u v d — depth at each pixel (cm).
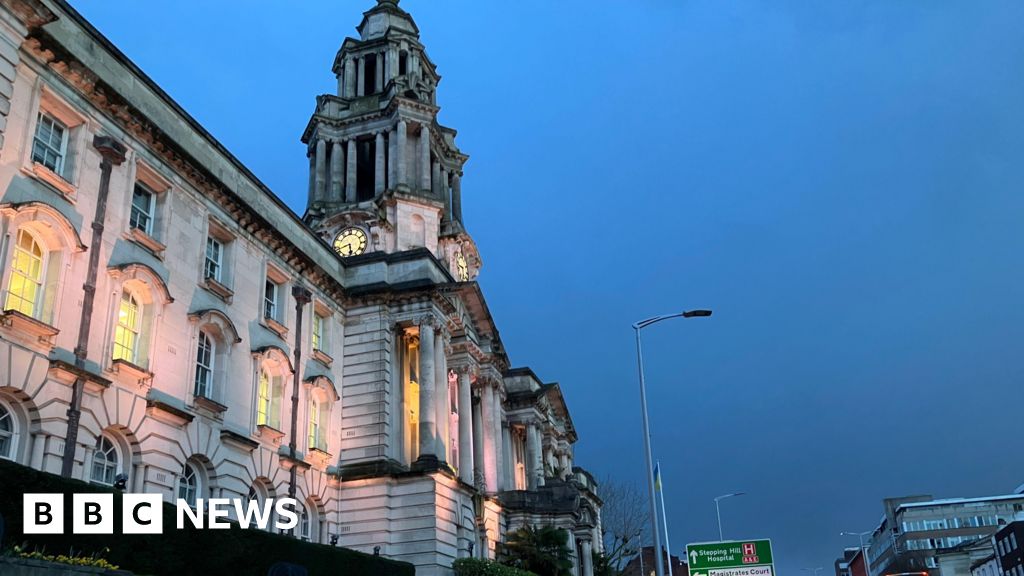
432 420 4338
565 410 8100
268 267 3869
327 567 2981
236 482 3306
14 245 2420
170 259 3130
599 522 8525
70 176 2697
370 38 7200
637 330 3606
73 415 2514
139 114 3016
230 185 3697
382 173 6181
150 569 2181
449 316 4825
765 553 3391
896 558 15112
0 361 2317
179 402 3027
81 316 2616
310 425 4050
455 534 4294
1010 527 10488
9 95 2411
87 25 2877
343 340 4491
